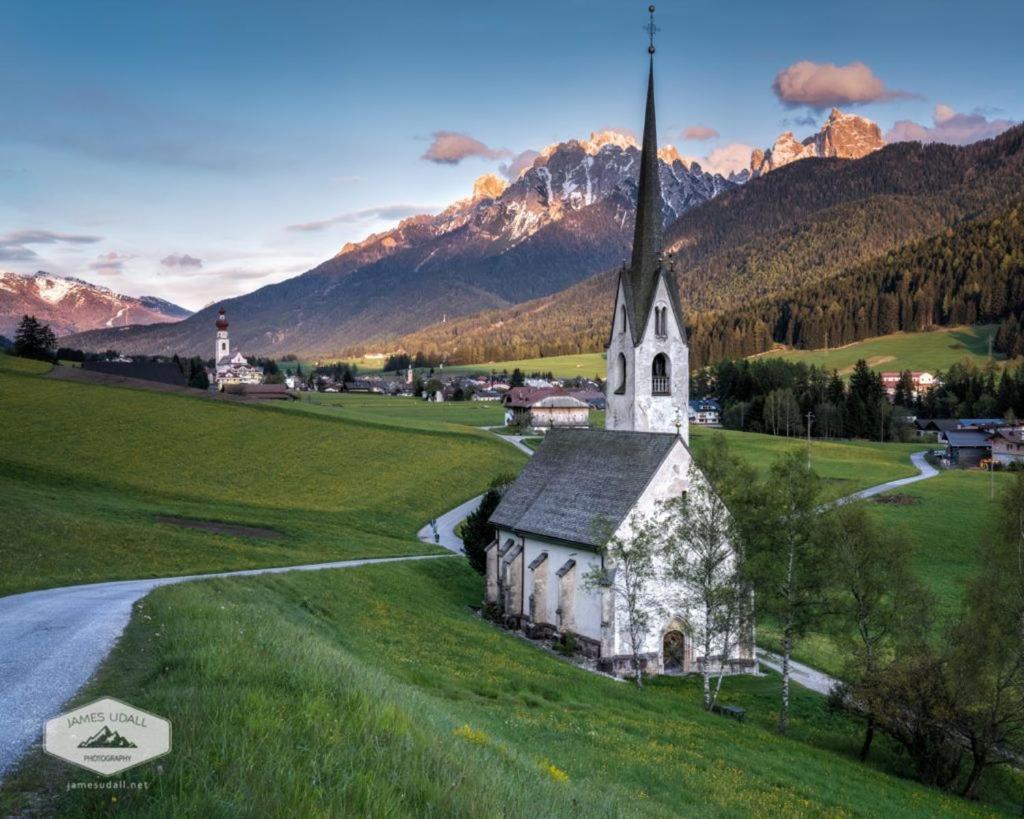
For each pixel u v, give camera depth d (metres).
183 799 12.82
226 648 22.08
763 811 28.62
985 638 41.50
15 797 13.56
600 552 53.44
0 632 26.73
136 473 95.75
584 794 21.27
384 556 75.31
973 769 41.81
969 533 97.50
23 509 61.16
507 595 62.94
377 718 18.08
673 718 40.59
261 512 87.81
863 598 47.25
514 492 68.56
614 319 68.81
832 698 45.88
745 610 48.16
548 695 40.31
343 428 139.38
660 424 66.50
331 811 13.46
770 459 159.62
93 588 41.00
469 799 15.60
